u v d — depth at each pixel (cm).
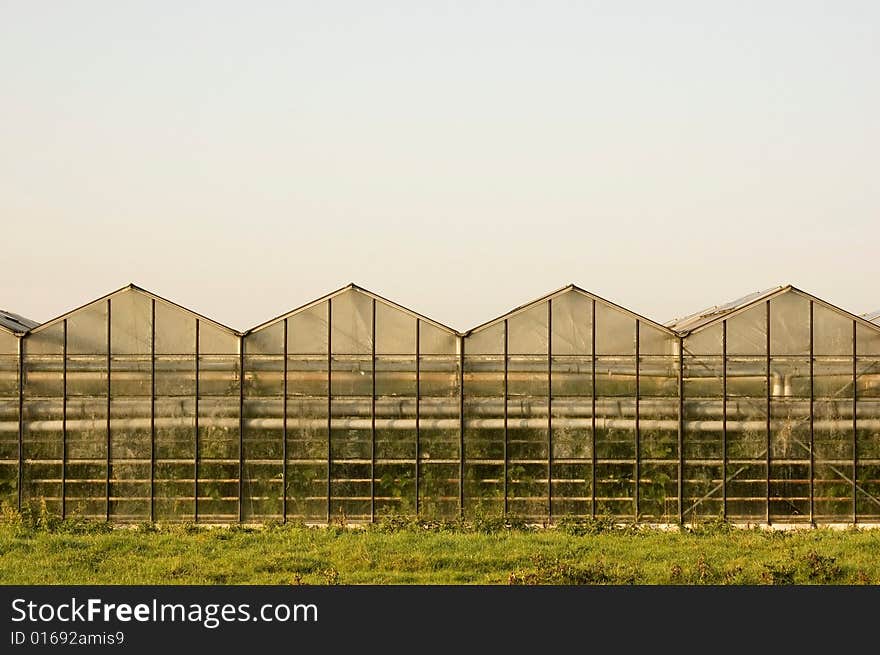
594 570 3606
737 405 4619
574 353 4641
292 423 4625
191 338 4650
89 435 4616
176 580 3606
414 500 4606
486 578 3641
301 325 4659
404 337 4653
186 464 4609
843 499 4591
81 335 4647
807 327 4641
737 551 4025
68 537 4247
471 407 4631
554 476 4606
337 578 3612
